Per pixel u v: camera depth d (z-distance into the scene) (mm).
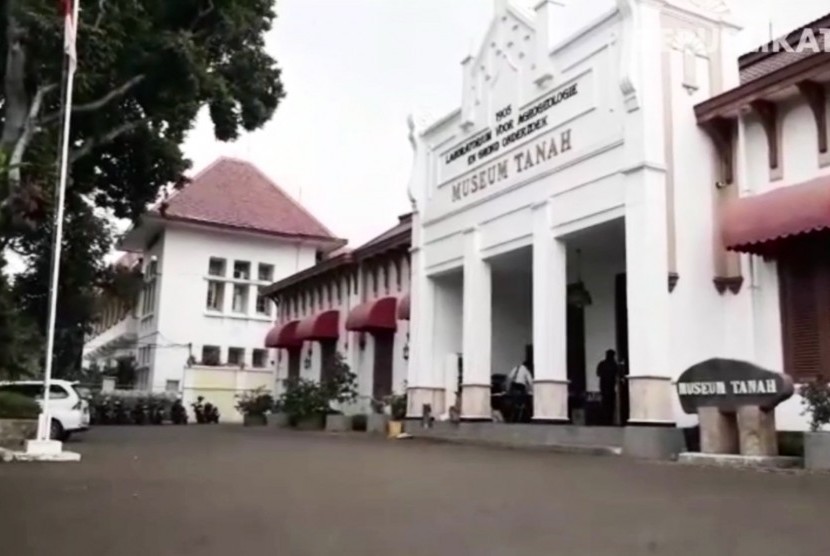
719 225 14766
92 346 57156
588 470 10438
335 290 31141
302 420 28547
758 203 13688
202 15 17500
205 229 43938
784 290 13781
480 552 4719
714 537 5141
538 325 16906
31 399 17125
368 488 8203
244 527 5648
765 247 13672
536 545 4922
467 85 20703
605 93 15672
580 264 20516
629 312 14383
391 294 26406
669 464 11586
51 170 16250
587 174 15969
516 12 18734
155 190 22078
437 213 21828
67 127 13852
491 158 19484
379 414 24266
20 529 5562
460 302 22594
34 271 23312
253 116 19797
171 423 37969
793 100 13789
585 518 6000
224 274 44562
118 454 13734
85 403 21719
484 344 19438
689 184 14742
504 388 20328
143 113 18781
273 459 12516
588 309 20281
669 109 14836
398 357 25359
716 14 15562
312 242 46531
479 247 19688
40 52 15516
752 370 11594
